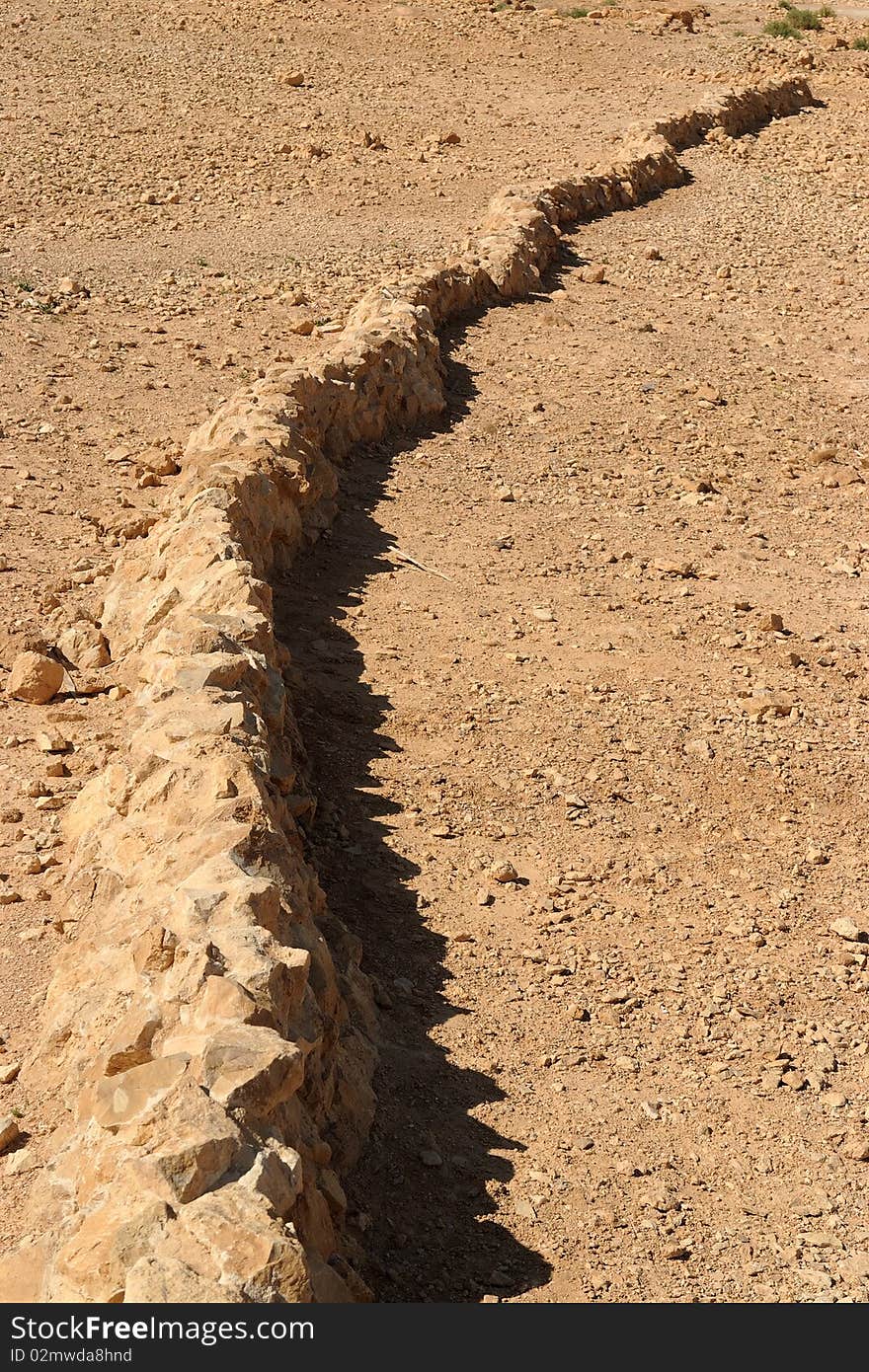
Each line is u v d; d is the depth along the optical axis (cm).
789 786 780
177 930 471
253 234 1722
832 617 986
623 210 1994
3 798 687
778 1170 520
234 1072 399
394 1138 511
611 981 614
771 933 658
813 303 1667
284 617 898
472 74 2627
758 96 2533
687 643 927
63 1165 428
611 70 2712
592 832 723
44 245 1623
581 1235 481
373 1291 440
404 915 642
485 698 835
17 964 561
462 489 1134
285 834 588
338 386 1154
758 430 1301
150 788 571
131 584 858
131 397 1227
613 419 1290
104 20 2741
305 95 2383
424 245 1708
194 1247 354
